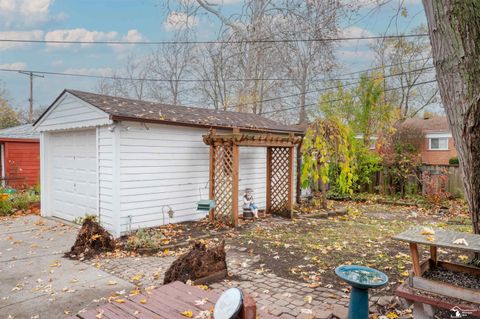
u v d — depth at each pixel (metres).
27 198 9.91
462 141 3.17
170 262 5.07
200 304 2.92
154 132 7.18
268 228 7.47
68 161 8.18
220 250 4.34
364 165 12.84
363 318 2.85
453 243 2.85
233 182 7.38
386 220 8.77
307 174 10.02
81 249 5.51
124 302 2.98
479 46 2.92
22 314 3.40
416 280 3.00
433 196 11.02
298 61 10.53
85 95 7.39
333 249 5.71
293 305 3.48
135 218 6.88
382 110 14.43
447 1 2.94
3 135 14.68
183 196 7.81
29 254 5.51
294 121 18.58
